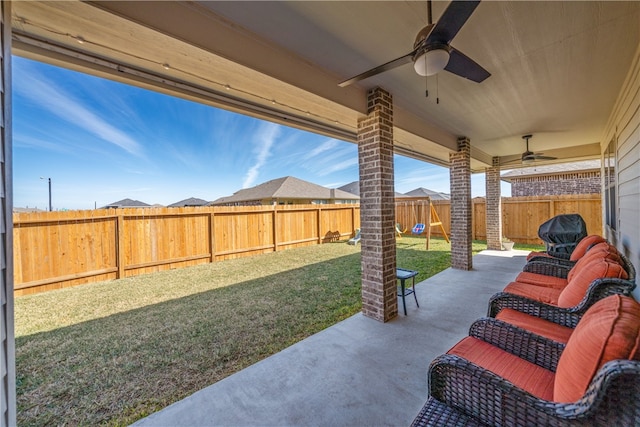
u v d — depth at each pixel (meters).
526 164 7.84
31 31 1.85
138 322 3.47
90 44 1.99
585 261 2.55
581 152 6.62
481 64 2.75
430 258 7.07
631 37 2.32
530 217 9.18
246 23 2.13
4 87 1.31
